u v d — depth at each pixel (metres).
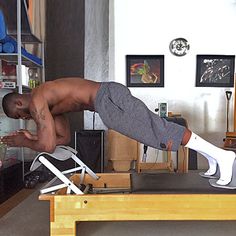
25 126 3.54
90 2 4.42
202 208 1.53
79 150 3.67
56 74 4.45
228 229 1.91
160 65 4.36
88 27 4.44
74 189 1.61
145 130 1.70
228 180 1.78
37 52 4.05
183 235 1.81
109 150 4.02
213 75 4.39
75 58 4.48
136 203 1.52
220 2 4.35
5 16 3.30
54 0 4.43
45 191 1.64
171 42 4.35
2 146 2.73
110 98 1.71
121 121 1.69
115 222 2.04
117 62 4.36
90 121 4.36
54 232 1.51
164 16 4.34
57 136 1.93
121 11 4.35
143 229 1.92
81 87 1.75
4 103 1.81
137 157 3.92
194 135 1.77
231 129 4.40
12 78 3.31
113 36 4.36
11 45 3.10
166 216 1.53
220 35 4.38
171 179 2.02
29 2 3.61
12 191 2.81
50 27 4.42
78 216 1.51
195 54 4.38
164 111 3.89
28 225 1.98
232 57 4.39
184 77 4.38
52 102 1.71
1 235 1.81
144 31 4.34
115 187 2.20
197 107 4.41
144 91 4.38
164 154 4.25
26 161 3.45
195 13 4.35
